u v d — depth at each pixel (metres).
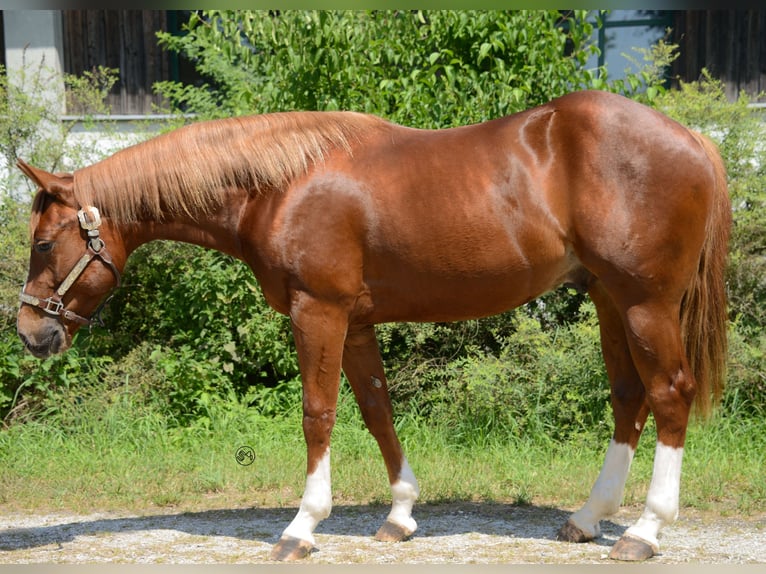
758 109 6.30
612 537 3.86
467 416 5.77
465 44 6.35
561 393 5.66
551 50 6.17
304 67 6.17
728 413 5.64
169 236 3.81
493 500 4.61
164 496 4.68
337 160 3.59
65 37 8.59
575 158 3.43
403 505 3.85
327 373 3.55
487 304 3.61
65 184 3.68
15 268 6.24
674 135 3.40
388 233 3.50
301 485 4.88
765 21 7.95
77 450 5.53
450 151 3.55
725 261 3.62
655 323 3.40
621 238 3.36
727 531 3.92
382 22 6.20
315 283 3.51
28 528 4.15
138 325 6.81
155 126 7.60
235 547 3.75
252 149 3.61
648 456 5.25
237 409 6.04
